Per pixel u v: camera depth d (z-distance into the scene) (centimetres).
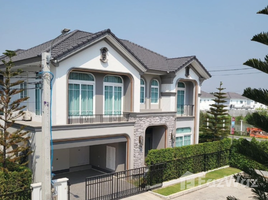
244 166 733
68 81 1342
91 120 1478
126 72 1547
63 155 1639
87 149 1773
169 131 1831
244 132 3741
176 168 1535
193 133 2083
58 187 988
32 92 1457
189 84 2142
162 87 1956
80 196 1223
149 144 1959
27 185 1069
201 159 1723
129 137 1545
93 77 1488
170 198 1275
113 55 1470
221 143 1920
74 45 1266
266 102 645
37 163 1152
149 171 1368
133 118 1589
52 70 1239
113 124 1450
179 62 1955
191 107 2111
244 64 693
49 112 897
